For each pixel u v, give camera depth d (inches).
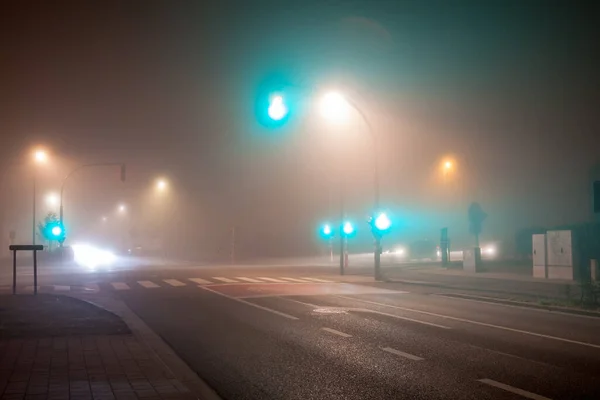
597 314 616.4
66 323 515.8
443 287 940.6
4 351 396.2
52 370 339.6
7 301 695.7
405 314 621.3
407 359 394.0
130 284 1047.6
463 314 621.6
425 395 305.3
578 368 365.1
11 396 280.8
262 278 1182.9
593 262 987.9
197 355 413.1
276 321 573.6
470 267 1272.1
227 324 556.4
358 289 924.0
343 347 437.7
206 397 305.6
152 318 601.3
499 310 656.4
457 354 409.7
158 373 333.7
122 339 444.5
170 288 959.6
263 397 307.0
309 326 540.1
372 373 354.9
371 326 538.0
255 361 392.2
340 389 319.6
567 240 1027.9
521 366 371.2
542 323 557.0
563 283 948.6
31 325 504.4
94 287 988.6
